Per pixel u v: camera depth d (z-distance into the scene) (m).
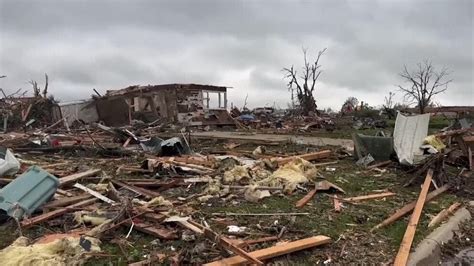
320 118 39.97
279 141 20.33
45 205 7.37
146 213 6.67
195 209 7.57
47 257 4.96
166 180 9.88
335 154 14.45
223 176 9.98
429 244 6.32
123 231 6.25
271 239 6.07
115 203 7.62
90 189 8.57
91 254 5.23
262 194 8.48
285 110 57.91
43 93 35.78
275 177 9.52
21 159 13.39
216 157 13.45
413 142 12.70
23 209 6.82
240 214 7.30
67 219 6.88
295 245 5.70
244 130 31.56
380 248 6.04
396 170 11.99
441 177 10.15
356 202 8.43
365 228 6.82
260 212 7.51
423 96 50.25
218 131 30.41
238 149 17.77
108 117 31.44
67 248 5.22
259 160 12.44
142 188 9.14
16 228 6.47
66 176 9.79
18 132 23.84
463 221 7.73
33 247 5.19
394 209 8.00
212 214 7.30
